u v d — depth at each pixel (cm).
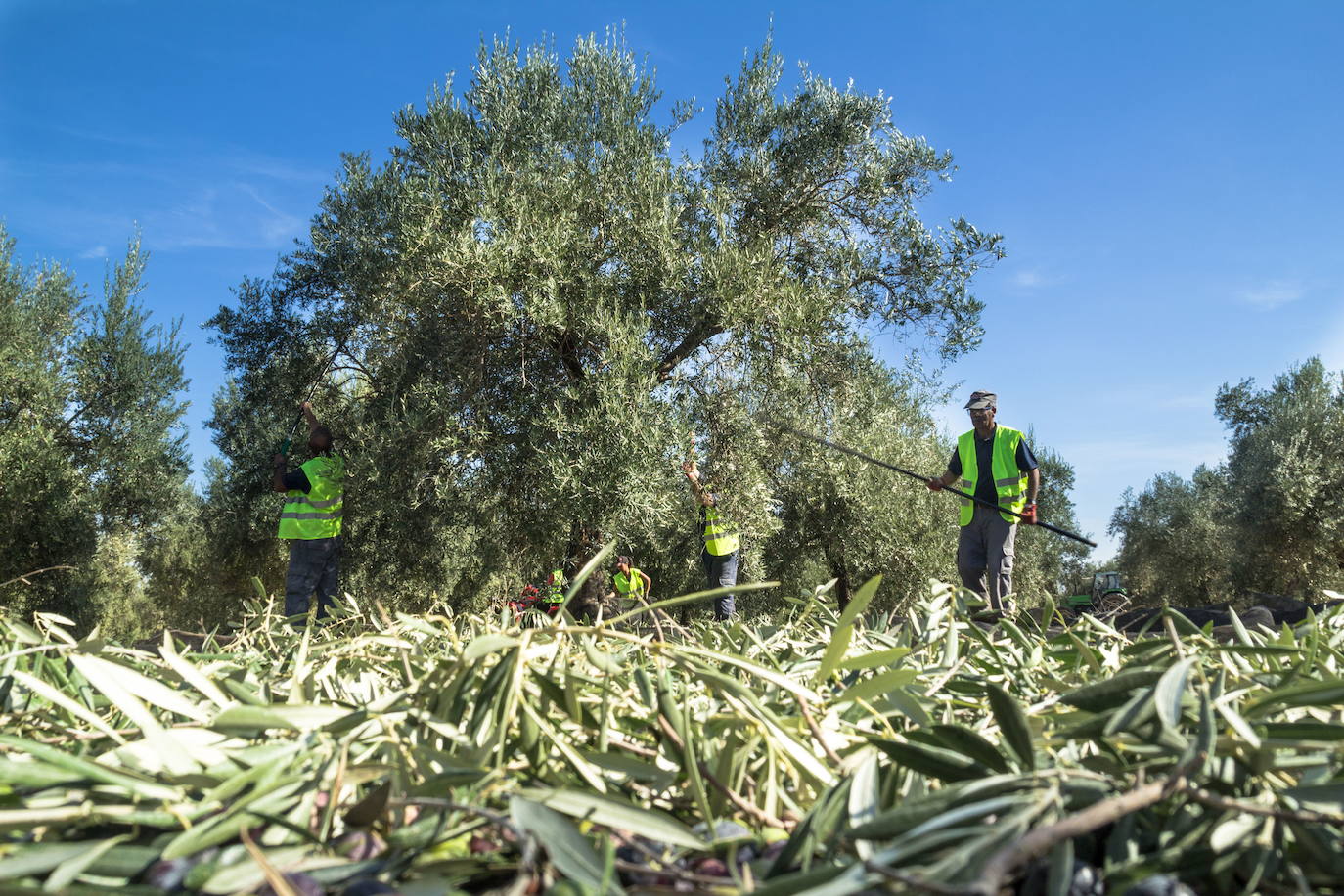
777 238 1127
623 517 812
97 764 71
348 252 1204
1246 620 425
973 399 582
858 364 1057
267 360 1314
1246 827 56
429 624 129
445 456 880
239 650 162
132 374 1423
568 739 84
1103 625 140
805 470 1116
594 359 921
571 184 968
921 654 130
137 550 1555
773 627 153
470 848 62
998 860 44
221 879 53
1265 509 2084
